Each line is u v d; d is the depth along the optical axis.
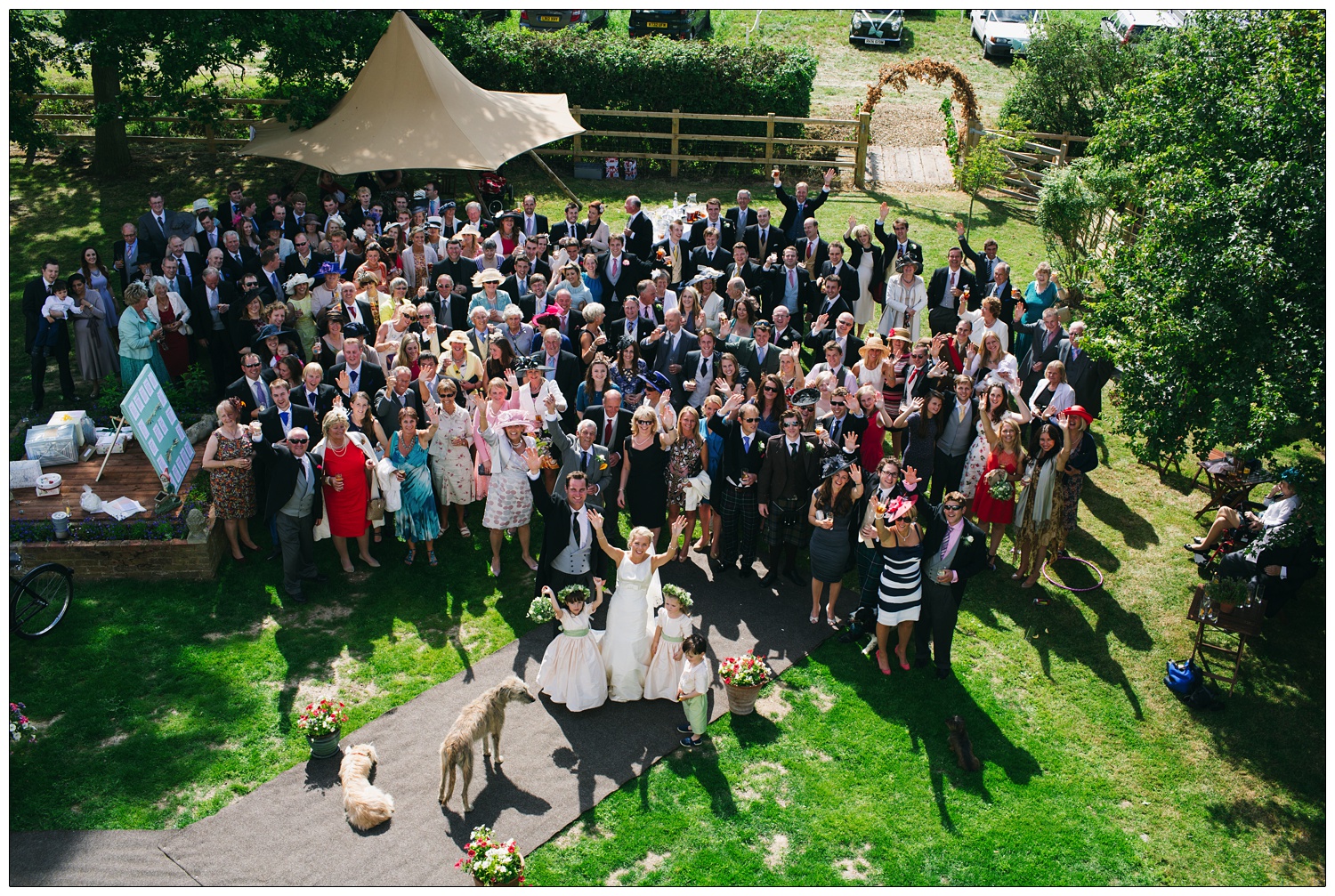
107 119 17.83
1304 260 8.69
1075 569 10.84
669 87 21.28
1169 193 9.72
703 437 10.27
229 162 20.69
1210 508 11.82
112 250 16.89
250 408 10.48
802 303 13.80
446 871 7.20
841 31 30.00
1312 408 8.51
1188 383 9.09
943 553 8.85
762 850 7.55
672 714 8.76
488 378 11.27
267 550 10.70
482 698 7.89
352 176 19.33
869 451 10.70
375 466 9.91
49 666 8.95
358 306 11.98
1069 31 21.61
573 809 7.77
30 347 12.70
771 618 9.96
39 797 7.70
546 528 9.40
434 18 20.33
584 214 19.08
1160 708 9.10
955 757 8.45
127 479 11.16
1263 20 10.43
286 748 8.27
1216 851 7.81
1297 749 8.74
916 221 19.22
